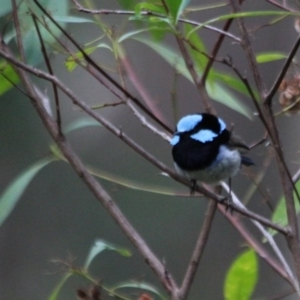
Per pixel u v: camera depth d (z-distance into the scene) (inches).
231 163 318.3
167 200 598.2
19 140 621.3
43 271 610.2
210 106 286.0
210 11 549.6
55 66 587.8
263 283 523.8
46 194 629.6
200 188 269.9
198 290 569.3
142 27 302.8
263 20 520.7
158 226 596.1
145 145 598.2
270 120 243.9
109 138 609.6
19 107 620.1
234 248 575.2
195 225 596.1
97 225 622.2
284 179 248.2
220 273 571.2
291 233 248.2
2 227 622.2
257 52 518.9
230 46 538.9
